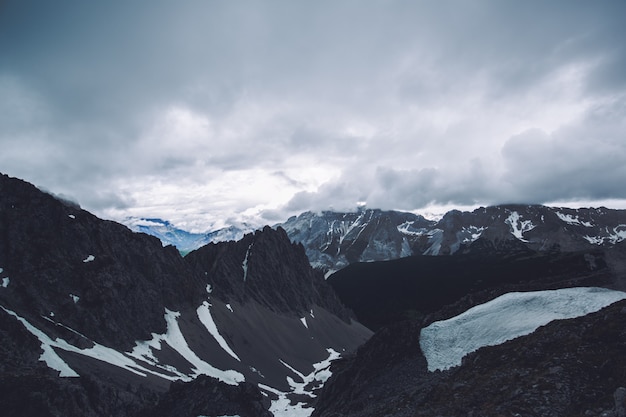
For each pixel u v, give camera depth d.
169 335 170.62
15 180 154.12
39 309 129.00
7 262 135.38
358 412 82.38
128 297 162.38
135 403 104.25
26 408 82.00
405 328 112.00
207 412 100.69
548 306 86.00
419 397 70.44
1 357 95.50
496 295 111.12
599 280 112.25
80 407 89.44
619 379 49.97
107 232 177.75
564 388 51.03
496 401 53.81
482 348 74.56
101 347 134.75
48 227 151.12
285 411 136.88
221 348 184.38
